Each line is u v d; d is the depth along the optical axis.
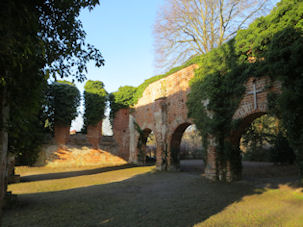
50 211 4.87
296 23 6.18
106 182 9.58
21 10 2.04
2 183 2.07
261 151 20.84
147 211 4.84
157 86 14.73
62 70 3.30
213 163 8.88
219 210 4.88
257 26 7.43
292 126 5.78
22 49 2.07
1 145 2.07
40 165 15.14
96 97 18.95
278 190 6.75
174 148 12.93
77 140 17.62
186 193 6.73
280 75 6.26
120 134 19.44
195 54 17.89
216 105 8.76
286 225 3.92
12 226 3.91
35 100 3.04
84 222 4.14
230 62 8.54
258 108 7.31
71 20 3.03
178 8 17.36
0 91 2.12
